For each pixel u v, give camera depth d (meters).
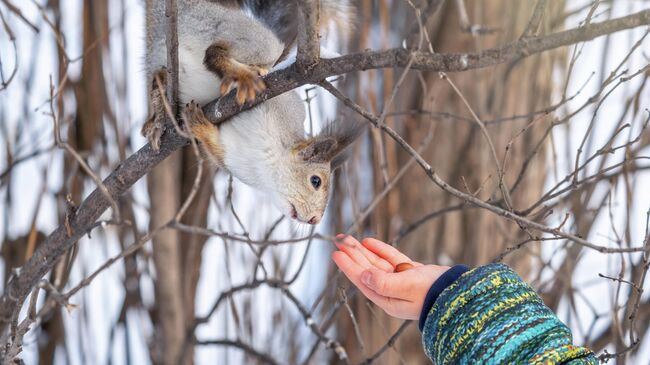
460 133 4.96
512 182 4.73
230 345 4.58
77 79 4.70
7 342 3.19
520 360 2.42
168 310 4.65
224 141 3.29
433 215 4.05
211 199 4.85
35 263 3.29
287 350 4.95
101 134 4.70
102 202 3.19
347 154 3.82
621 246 3.76
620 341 4.00
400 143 2.81
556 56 4.84
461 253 5.01
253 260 4.88
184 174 4.81
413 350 5.01
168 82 2.89
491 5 4.80
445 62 2.69
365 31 4.45
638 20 2.59
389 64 2.71
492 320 2.49
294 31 3.72
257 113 3.40
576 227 4.27
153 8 3.42
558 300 4.57
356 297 5.05
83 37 4.64
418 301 2.81
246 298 4.90
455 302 2.56
